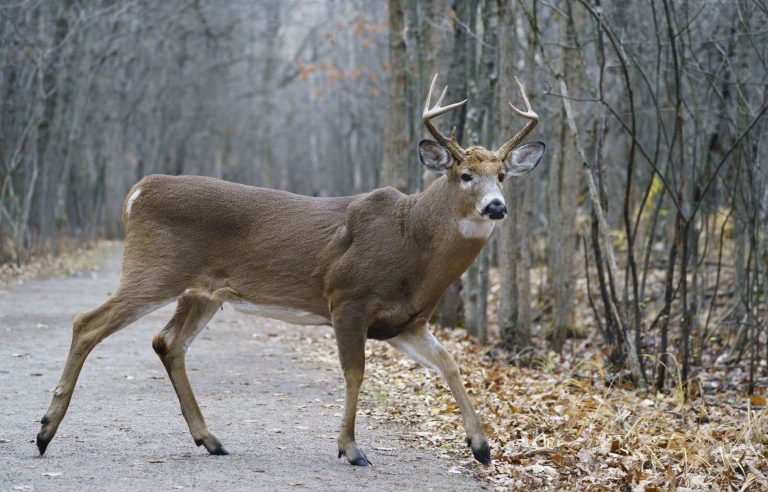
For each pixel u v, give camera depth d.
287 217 7.62
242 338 15.52
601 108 11.55
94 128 41.69
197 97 53.19
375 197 7.52
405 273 7.32
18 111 27.28
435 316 17.23
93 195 44.34
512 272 13.65
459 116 16.28
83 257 31.94
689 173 15.16
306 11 60.34
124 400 9.73
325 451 7.79
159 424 8.62
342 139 67.00
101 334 7.33
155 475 6.74
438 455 7.82
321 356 13.71
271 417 9.19
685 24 12.45
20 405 9.29
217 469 6.98
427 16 17.81
